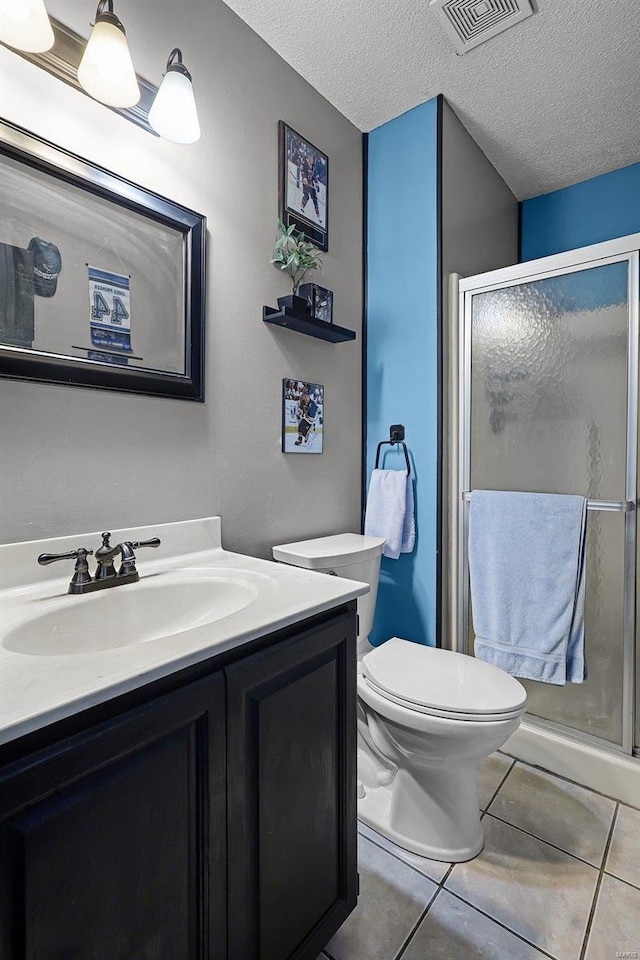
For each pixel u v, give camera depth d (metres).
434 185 1.90
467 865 1.27
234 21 1.50
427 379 1.93
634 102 1.94
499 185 2.47
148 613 1.07
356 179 2.07
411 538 1.95
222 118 1.45
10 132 0.97
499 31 1.59
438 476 1.90
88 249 1.11
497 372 1.81
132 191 1.18
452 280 1.92
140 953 0.64
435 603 1.91
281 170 1.66
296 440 1.74
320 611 0.95
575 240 2.56
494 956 1.03
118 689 0.60
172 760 0.68
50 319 1.04
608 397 1.57
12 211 0.98
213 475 1.44
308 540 1.79
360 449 2.10
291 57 1.68
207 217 1.40
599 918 1.12
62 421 1.08
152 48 1.25
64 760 0.56
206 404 1.41
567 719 1.68
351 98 1.90
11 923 0.52
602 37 1.61
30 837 0.53
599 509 1.58
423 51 1.67
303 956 0.91
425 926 1.10
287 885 0.88
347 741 1.04
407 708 1.24
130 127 1.20
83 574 1.01
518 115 2.02
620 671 1.57
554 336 1.68
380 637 2.09
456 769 1.28
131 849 0.63
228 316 1.47
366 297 2.12
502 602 1.72
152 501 1.27
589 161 2.36
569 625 1.59
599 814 1.46
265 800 0.83
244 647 0.81
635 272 1.50
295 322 1.61
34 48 0.94
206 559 1.33
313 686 0.95
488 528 1.76
